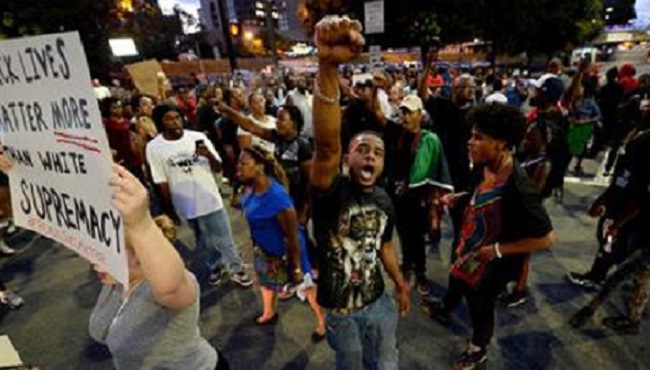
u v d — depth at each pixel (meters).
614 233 3.04
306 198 3.40
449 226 4.88
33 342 3.32
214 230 3.66
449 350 2.86
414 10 20.14
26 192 1.43
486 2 20.17
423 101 4.14
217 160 3.49
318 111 1.42
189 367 1.41
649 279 2.76
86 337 3.33
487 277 2.31
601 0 27.88
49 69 1.04
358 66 14.73
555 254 4.10
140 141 6.20
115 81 19.30
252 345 3.06
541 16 22.03
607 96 7.63
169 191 3.49
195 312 1.38
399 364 2.75
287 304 3.53
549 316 3.15
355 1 18.08
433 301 3.25
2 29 19.58
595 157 7.57
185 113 8.62
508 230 2.16
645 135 2.71
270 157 2.70
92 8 21.38
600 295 2.90
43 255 4.94
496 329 3.04
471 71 21.47
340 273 1.86
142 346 1.34
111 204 1.06
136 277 1.38
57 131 1.13
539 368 2.66
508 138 2.07
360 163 1.76
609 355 2.73
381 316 1.98
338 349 1.99
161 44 42.81
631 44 57.22
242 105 5.95
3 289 3.88
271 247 2.85
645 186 2.67
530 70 27.08
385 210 1.90
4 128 1.37
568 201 5.46
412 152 3.23
